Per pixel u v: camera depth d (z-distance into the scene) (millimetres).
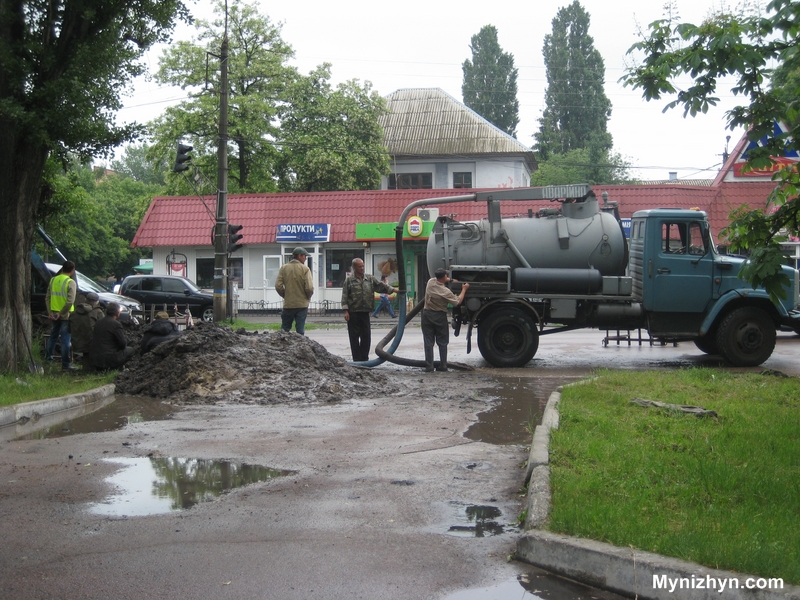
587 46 67938
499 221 14797
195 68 40000
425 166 50156
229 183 42188
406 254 34875
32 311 17531
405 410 9688
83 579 4324
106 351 12672
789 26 7090
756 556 4066
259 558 4625
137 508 5613
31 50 11953
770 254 7281
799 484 5699
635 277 14781
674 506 5227
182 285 29484
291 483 6270
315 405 10102
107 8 12688
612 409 8898
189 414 9508
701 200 31844
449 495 5922
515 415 9320
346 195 35438
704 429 7816
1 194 12219
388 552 4727
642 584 4090
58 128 12109
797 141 7270
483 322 14500
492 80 66688
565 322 14758
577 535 4531
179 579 4316
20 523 5289
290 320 14117
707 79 7453
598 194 32375
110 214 65312
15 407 9078
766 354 14352
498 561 4594
